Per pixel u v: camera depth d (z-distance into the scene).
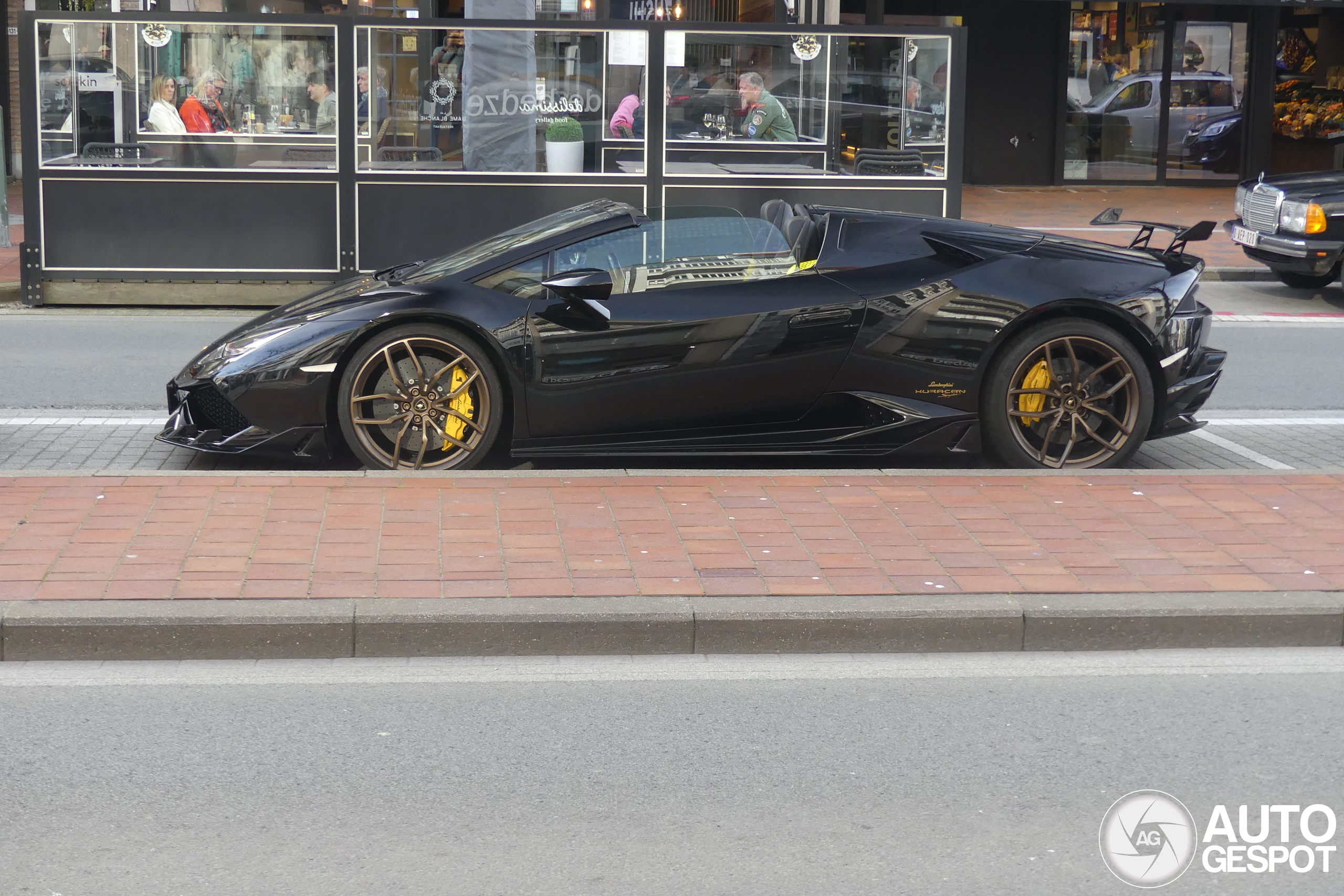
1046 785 4.01
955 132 12.58
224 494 6.08
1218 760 4.18
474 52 12.19
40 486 6.17
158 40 12.06
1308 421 8.62
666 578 5.20
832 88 12.48
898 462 7.40
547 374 6.63
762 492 6.26
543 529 5.70
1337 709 4.55
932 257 6.89
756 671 4.80
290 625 4.81
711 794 3.93
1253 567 5.41
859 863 3.56
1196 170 24.05
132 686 4.59
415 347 6.66
